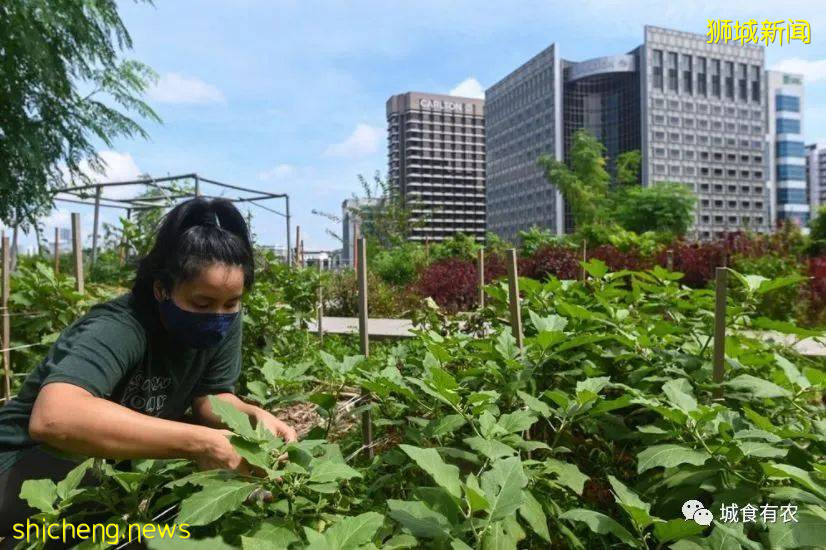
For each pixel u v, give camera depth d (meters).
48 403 1.34
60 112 11.66
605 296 3.12
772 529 1.39
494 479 1.39
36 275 4.38
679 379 2.21
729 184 81.56
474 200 92.81
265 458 1.33
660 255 10.77
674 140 78.75
